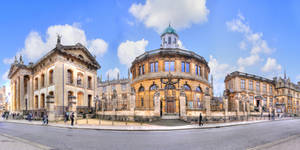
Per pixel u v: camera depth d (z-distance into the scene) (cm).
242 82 5512
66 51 3647
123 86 7194
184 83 3647
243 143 1110
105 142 1152
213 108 3491
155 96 2645
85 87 4072
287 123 2845
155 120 2558
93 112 3753
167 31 6053
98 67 4503
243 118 3709
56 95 3338
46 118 2639
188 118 2695
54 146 1023
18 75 4431
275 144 1066
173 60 3794
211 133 1591
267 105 6006
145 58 3966
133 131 1773
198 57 4166
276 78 6650
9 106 5956
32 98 4359
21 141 1164
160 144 1084
